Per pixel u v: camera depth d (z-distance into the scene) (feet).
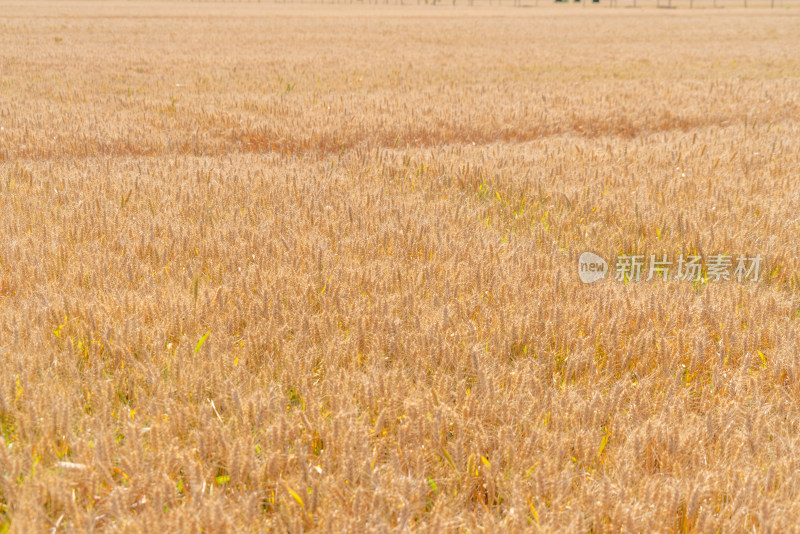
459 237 16.76
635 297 13.37
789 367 10.66
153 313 12.06
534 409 9.31
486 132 37.42
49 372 9.75
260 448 8.81
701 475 8.05
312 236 16.22
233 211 18.78
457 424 8.79
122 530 6.87
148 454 8.03
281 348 10.86
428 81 60.59
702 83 58.29
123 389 10.02
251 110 42.55
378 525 6.59
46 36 105.91
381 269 14.01
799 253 15.88
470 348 10.71
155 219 17.66
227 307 12.48
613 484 7.77
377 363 10.52
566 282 13.89
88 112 39.70
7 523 7.34
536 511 7.32
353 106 43.73
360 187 22.74
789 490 7.86
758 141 31.58
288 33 124.67
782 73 69.41
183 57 77.82
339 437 8.41
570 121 40.47
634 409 9.49
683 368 11.18
